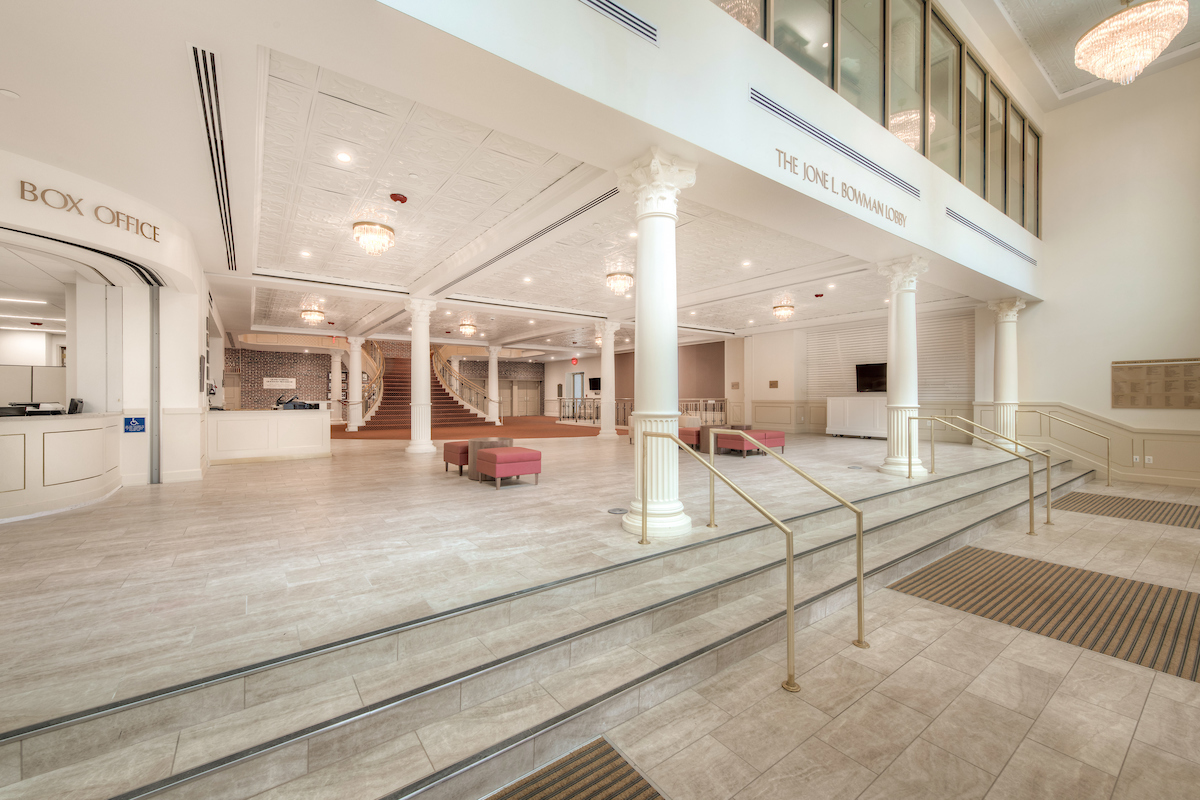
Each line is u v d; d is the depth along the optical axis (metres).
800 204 4.91
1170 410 8.42
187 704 1.99
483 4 2.76
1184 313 8.27
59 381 7.46
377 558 3.55
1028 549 5.21
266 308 11.76
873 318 13.27
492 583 3.06
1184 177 8.28
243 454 8.96
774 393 15.67
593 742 2.30
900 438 7.23
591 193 5.07
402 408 18.23
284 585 3.05
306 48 2.80
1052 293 9.64
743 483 6.57
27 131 3.82
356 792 1.83
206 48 2.86
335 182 5.14
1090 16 7.45
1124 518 6.45
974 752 2.22
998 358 9.77
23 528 4.39
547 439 13.41
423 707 2.19
